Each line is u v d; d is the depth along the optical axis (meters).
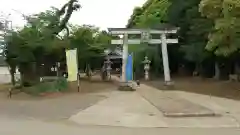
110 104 17.72
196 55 33.59
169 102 18.08
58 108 16.25
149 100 19.33
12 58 23.53
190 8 35.00
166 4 46.62
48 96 21.70
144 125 11.97
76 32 35.34
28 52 23.38
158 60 48.16
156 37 34.91
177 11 38.53
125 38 28.92
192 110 14.64
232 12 18.77
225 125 11.90
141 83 39.41
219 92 23.33
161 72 49.50
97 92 25.58
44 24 25.83
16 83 27.47
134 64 51.12
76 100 19.69
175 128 11.38
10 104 17.75
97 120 12.98
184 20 37.50
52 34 25.73
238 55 27.89
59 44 25.83
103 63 49.31
